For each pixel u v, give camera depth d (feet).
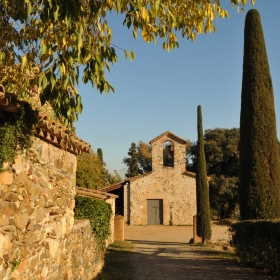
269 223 35.83
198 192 68.90
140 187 109.40
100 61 14.53
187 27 19.83
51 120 17.29
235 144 134.41
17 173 14.87
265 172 46.34
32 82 15.11
